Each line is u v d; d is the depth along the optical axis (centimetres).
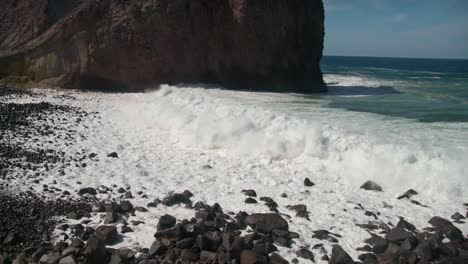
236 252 564
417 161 877
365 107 1590
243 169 962
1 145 1051
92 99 1920
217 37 2347
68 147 1104
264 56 2370
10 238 587
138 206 727
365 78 3541
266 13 2300
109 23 2273
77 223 655
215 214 683
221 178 900
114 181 856
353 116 1355
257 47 2350
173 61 2336
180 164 998
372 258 571
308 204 764
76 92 2136
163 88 2125
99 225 652
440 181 815
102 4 2300
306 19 2492
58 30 2316
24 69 2341
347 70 5350
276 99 1847
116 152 1088
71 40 2277
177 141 1217
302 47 2483
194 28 2325
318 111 1468
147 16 2277
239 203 759
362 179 879
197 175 917
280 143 1053
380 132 1100
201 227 623
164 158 1048
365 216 709
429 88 2459
